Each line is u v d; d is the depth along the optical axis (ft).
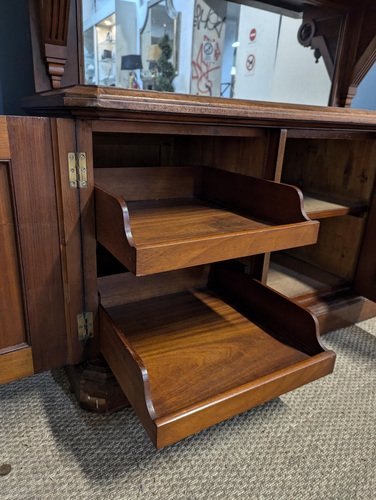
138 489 2.44
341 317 4.44
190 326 3.38
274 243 2.65
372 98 5.60
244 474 2.59
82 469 2.56
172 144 4.42
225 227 2.86
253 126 3.04
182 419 2.08
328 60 4.41
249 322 3.45
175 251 2.23
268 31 4.10
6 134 2.20
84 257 2.71
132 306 3.70
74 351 2.92
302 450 2.81
